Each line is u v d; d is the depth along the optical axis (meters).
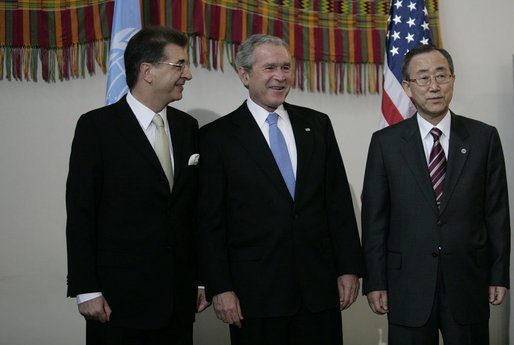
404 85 2.06
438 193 1.92
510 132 3.06
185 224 1.90
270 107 1.99
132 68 1.89
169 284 1.79
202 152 1.99
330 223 2.02
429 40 2.65
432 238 1.89
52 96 2.61
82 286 1.68
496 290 1.93
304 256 1.87
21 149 2.59
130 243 1.77
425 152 1.99
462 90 3.03
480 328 1.90
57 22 2.57
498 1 3.08
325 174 2.04
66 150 2.63
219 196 1.92
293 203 1.89
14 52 2.55
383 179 2.01
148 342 1.82
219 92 2.77
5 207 2.58
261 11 2.74
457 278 1.87
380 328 2.99
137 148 1.80
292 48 2.79
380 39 2.91
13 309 2.58
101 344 1.79
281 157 1.94
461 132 1.97
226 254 1.90
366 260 1.99
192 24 2.62
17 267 2.59
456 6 3.04
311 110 2.15
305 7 2.82
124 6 2.29
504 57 3.07
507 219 1.96
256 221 1.88
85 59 2.62
